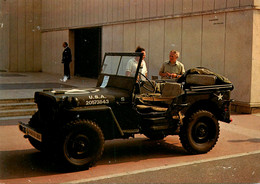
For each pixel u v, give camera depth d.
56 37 21.08
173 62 8.07
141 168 5.39
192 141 6.08
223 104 6.39
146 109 6.10
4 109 9.42
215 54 10.50
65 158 5.02
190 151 6.09
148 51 13.16
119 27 14.88
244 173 5.18
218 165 5.55
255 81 9.70
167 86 6.72
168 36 12.18
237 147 6.66
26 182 4.71
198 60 11.06
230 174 5.12
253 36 9.49
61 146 5.00
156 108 6.11
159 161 5.77
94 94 5.50
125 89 5.82
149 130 5.88
